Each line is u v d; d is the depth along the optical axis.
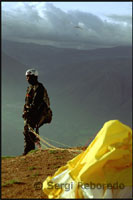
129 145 5.55
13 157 9.77
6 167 8.33
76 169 5.77
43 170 8.00
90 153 5.68
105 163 5.37
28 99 10.44
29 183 7.08
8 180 7.26
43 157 9.20
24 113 10.44
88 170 5.35
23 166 8.41
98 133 5.96
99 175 5.35
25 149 10.51
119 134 5.57
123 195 5.26
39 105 10.31
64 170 6.33
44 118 10.43
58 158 9.08
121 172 5.34
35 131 10.48
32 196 6.36
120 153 5.36
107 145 5.52
